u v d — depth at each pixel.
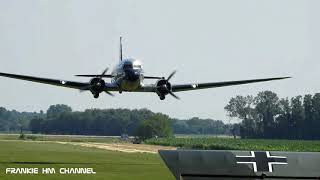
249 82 181.62
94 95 173.12
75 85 176.25
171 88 174.00
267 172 46.31
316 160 47.00
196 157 46.69
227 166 46.19
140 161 169.75
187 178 45.81
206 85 183.38
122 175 121.81
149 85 172.88
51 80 174.88
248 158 46.78
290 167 46.41
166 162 46.47
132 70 164.50
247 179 46.25
